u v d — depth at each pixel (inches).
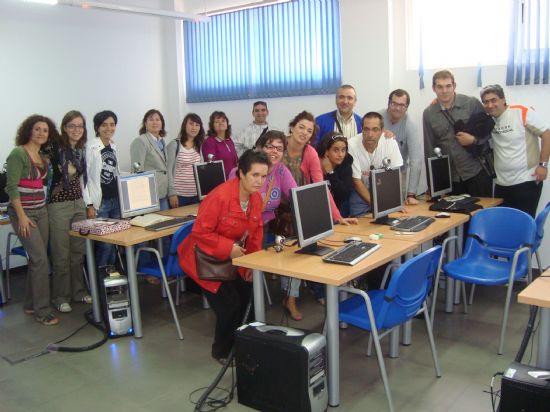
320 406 96.7
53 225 154.6
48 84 214.1
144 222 149.9
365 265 100.5
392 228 131.3
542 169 157.2
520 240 134.0
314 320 147.7
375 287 140.8
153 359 126.1
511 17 171.8
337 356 99.7
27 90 207.3
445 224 134.5
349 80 203.6
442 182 163.8
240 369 101.6
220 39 246.1
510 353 123.2
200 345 133.7
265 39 230.5
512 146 159.8
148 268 142.6
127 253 135.0
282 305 160.4
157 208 161.9
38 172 147.0
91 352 131.0
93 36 229.3
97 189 161.8
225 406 103.1
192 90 261.6
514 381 78.0
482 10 179.5
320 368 95.8
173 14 216.2
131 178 155.3
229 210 110.0
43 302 151.3
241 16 236.5
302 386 93.0
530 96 173.5
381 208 136.4
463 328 138.6
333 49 211.5
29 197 146.3
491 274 128.9
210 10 246.2
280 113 233.1
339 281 93.0
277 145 127.6
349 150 153.8
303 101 225.0
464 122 167.0
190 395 108.5
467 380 111.1
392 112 166.4
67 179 153.3
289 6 221.0
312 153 141.1
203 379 115.3
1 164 200.4
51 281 181.6
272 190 130.6
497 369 115.6
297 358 92.7
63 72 219.0
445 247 145.0
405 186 174.6
